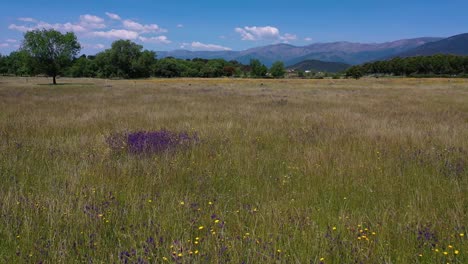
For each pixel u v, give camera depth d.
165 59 147.25
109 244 3.57
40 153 7.51
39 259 3.25
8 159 6.83
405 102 23.06
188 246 3.45
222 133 10.25
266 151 8.15
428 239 3.58
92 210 4.28
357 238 3.67
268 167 6.70
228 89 41.75
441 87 51.50
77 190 5.05
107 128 11.14
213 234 3.71
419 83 70.88
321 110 17.42
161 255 3.33
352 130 10.88
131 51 130.62
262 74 144.50
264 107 18.89
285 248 3.48
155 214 4.27
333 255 3.33
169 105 19.58
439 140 9.32
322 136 9.90
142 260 3.12
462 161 7.05
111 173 6.05
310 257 3.30
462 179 5.91
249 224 4.14
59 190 5.04
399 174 6.14
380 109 18.23
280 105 20.27
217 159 7.27
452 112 16.61
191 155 7.51
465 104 21.52
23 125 11.20
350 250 3.39
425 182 5.73
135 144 8.09
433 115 15.34
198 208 4.55
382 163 6.93
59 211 4.25
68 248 3.42
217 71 150.50
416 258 3.24
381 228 3.91
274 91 37.84
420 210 4.53
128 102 21.77
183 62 160.88
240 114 15.20
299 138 9.65
